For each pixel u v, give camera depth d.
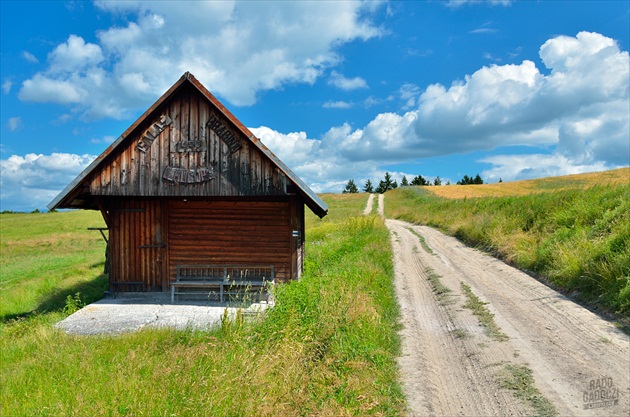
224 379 6.57
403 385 7.45
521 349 8.77
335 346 8.49
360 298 10.88
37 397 6.33
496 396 6.95
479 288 13.80
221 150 13.62
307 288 11.35
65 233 47.94
